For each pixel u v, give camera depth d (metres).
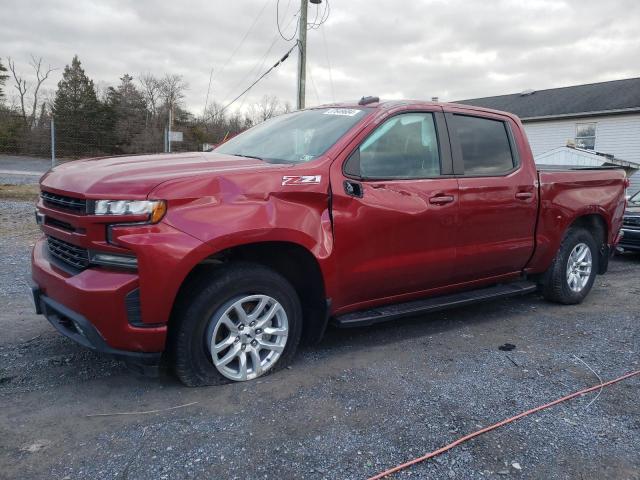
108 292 2.95
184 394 3.30
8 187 15.41
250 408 3.16
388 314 4.05
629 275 7.65
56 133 19.42
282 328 3.59
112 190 2.99
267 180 3.38
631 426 3.11
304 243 3.49
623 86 26.38
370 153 3.91
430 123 4.35
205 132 24.58
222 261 3.43
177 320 3.22
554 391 3.53
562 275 5.46
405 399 3.34
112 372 3.60
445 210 4.23
